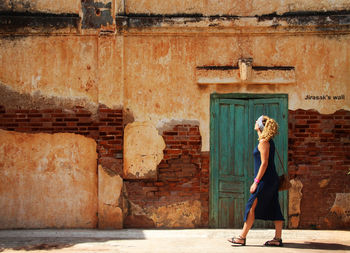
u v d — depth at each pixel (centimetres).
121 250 568
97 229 686
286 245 592
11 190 688
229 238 621
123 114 692
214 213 700
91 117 693
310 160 697
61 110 691
